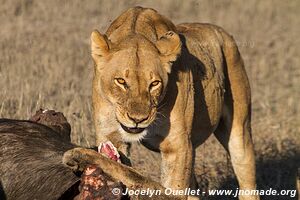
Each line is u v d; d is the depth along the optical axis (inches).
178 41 403.5
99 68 406.6
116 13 1176.8
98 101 417.7
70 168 340.2
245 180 506.3
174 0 1322.6
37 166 361.7
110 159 336.8
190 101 428.8
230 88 496.7
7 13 1122.7
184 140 422.6
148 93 394.6
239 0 1349.7
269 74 908.6
